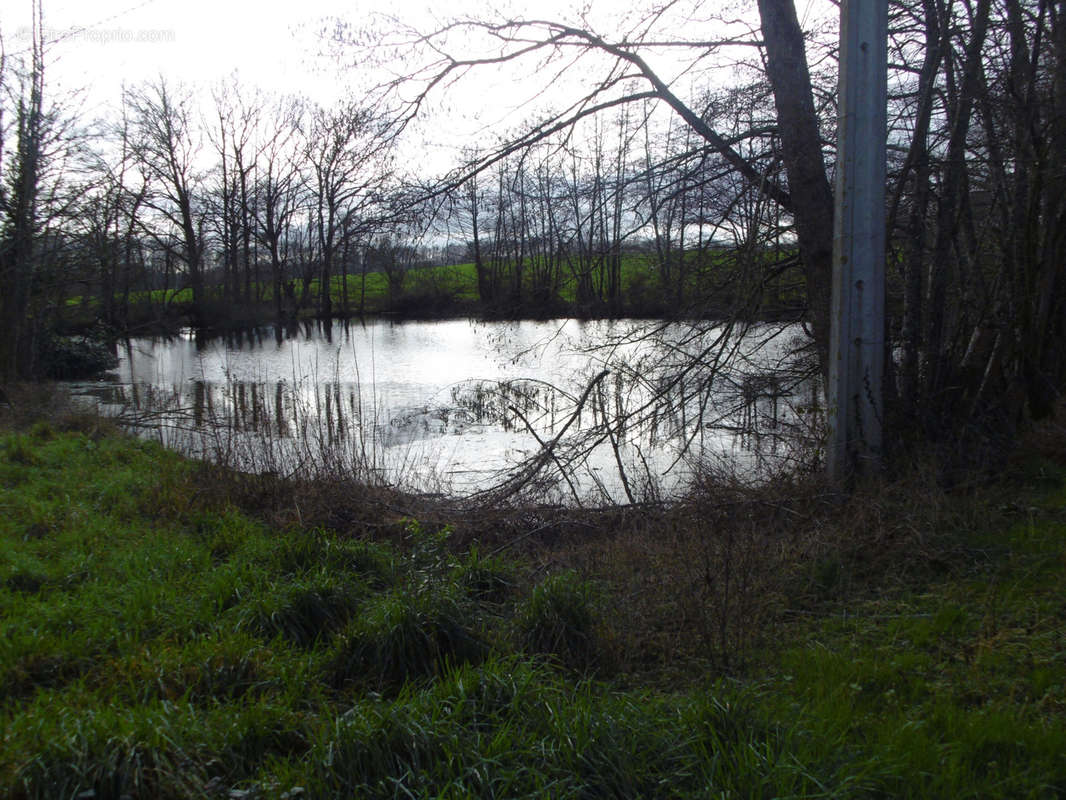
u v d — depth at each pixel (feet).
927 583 19.30
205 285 158.81
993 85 29.04
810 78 31.22
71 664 14.62
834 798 9.78
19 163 60.44
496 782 10.34
